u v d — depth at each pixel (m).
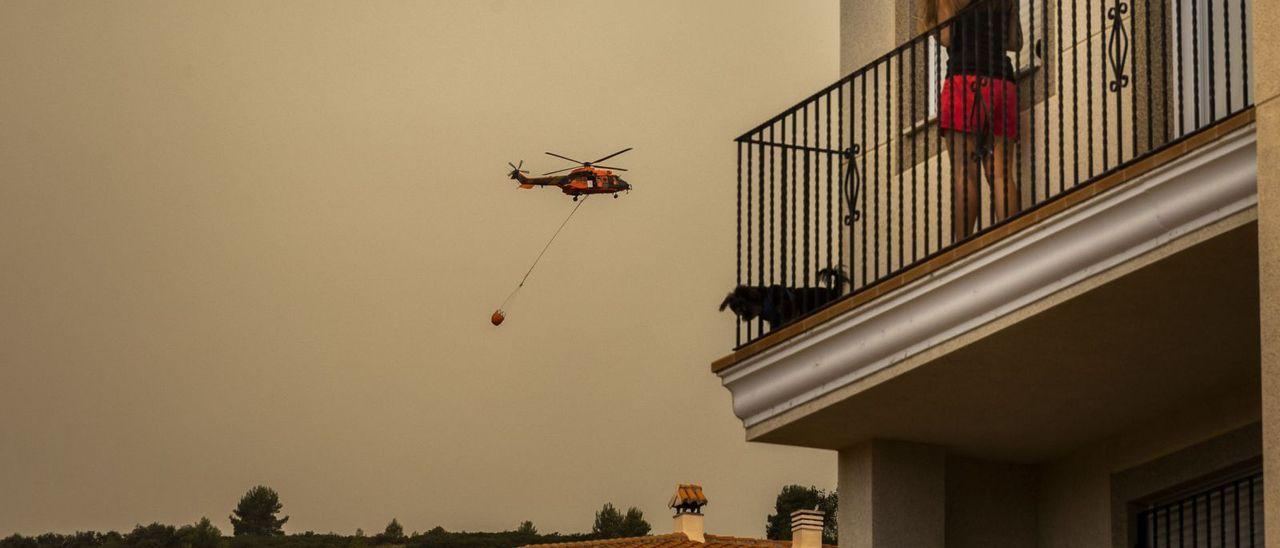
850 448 12.16
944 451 12.16
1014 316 9.53
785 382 11.32
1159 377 10.57
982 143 10.55
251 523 34.09
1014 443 12.05
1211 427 11.08
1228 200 8.32
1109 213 8.88
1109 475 11.95
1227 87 8.80
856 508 11.96
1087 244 9.02
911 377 10.43
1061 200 9.10
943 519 11.98
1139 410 11.30
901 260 10.60
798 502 32.12
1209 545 11.31
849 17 14.39
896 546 11.78
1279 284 7.72
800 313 11.63
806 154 11.91
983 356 10.06
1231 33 10.46
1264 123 7.93
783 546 25.14
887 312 10.34
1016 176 11.09
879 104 13.81
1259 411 10.73
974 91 10.76
